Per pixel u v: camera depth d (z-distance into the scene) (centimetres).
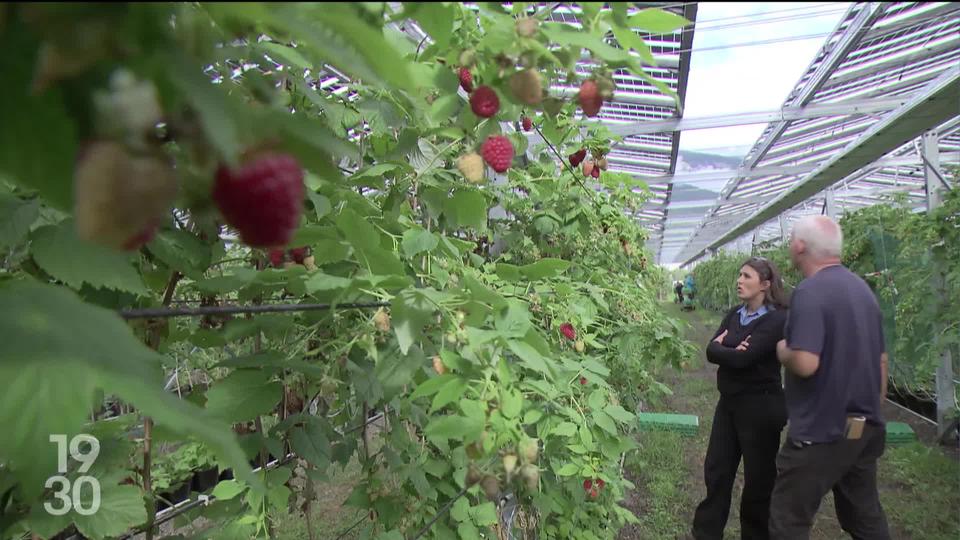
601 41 81
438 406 106
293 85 140
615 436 179
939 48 529
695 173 980
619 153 868
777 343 309
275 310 92
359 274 136
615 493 251
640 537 383
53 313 59
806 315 258
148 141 41
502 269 146
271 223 45
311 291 107
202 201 50
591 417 180
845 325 254
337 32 41
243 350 202
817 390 259
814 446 260
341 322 140
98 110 38
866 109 622
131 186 38
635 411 378
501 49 85
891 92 635
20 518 90
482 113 90
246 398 118
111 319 63
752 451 325
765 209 1166
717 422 348
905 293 579
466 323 121
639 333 328
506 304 116
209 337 139
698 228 2036
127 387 52
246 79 74
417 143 166
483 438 100
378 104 151
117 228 39
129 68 38
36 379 52
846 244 749
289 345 139
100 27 36
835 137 853
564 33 83
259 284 126
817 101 632
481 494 184
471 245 179
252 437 126
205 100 37
